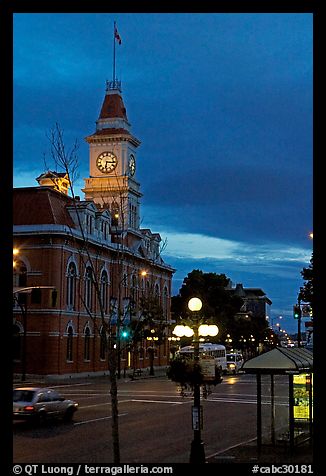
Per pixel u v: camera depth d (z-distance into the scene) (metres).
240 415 33.25
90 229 72.44
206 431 27.03
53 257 63.72
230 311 125.38
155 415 33.00
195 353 18.67
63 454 20.81
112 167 94.56
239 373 84.88
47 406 28.50
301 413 22.66
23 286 64.25
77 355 67.75
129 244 84.06
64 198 70.31
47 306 62.84
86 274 70.31
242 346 126.31
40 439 24.23
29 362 63.25
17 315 63.91
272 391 21.88
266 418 31.92
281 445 21.84
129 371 81.75
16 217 65.69
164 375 77.81
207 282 125.50
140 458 20.11
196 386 18.30
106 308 74.81
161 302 98.44
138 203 97.38
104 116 97.38
